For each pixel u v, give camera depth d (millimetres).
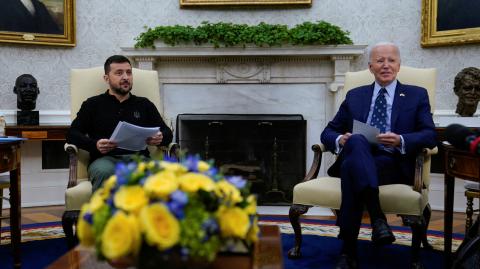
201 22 4730
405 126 2734
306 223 3773
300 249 2891
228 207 1284
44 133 4086
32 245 3053
